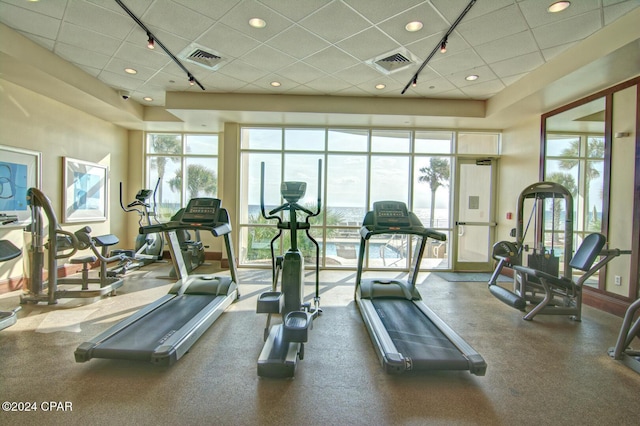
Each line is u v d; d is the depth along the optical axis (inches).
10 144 166.6
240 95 207.8
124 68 171.2
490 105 205.8
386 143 247.9
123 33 134.5
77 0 111.7
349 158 247.9
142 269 231.5
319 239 249.0
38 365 94.5
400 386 86.7
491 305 163.2
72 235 150.9
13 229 168.9
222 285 153.9
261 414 74.2
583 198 170.2
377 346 101.5
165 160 277.4
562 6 109.5
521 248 162.7
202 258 251.8
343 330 126.0
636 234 139.9
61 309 144.5
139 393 81.4
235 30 131.0
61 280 161.5
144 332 104.6
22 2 113.1
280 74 175.9
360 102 209.9
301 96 208.8
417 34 131.0
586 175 168.1
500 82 179.9
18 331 119.6
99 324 127.3
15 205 169.0
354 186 248.4
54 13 120.1
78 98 187.9
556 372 95.6
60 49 149.6
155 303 133.5
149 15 120.8
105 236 184.4
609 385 88.9
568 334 125.3
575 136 174.7
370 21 122.3
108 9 117.1
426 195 249.0
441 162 249.1
